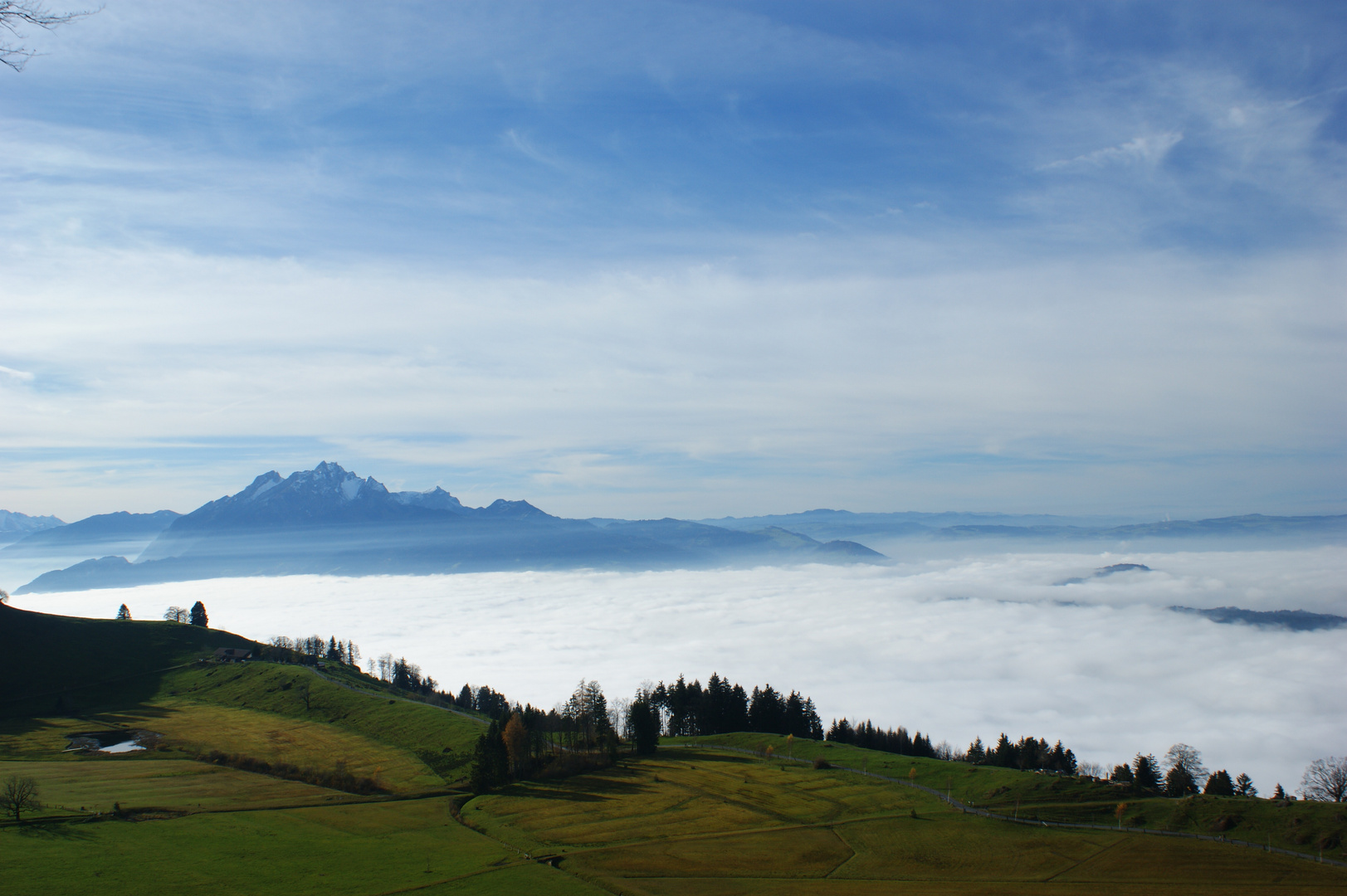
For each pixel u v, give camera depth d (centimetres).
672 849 10712
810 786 13862
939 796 12938
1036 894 9081
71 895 8369
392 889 9056
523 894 8975
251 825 11275
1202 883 9200
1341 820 10156
